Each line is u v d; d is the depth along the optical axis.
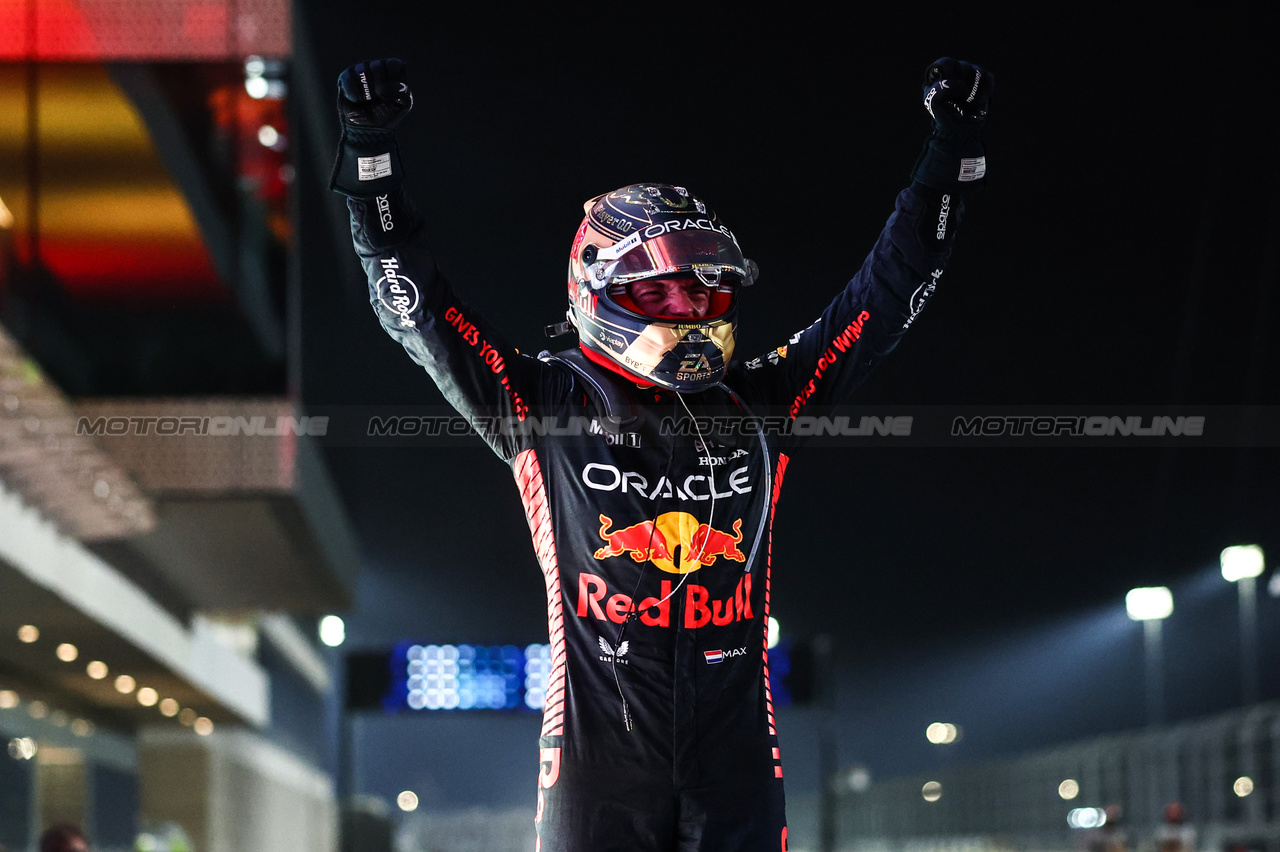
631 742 2.44
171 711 28.17
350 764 19.16
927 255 2.85
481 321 2.64
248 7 15.77
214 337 15.57
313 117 17.97
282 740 40.75
